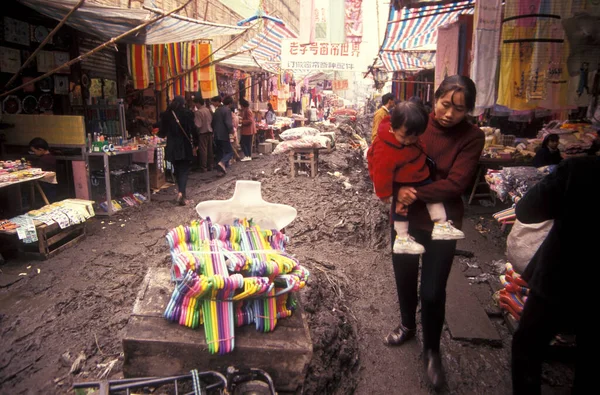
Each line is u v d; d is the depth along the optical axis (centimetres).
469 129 252
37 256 460
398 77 1805
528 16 463
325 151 973
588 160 200
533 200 213
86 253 483
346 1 790
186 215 655
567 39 469
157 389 230
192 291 222
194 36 760
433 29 930
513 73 475
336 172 834
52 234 484
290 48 809
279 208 294
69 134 604
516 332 235
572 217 200
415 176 243
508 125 891
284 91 2050
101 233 560
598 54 470
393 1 597
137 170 726
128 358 226
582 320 205
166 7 1039
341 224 548
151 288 271
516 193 443
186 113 702
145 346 224
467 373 302
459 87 231
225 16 1461
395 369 307
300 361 231
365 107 4009
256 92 1838
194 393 209
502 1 469
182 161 712
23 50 642
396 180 246
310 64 818
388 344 331
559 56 472
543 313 215
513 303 346
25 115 605
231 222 297
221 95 1494
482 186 761
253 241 270
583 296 201
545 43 468
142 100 1009
